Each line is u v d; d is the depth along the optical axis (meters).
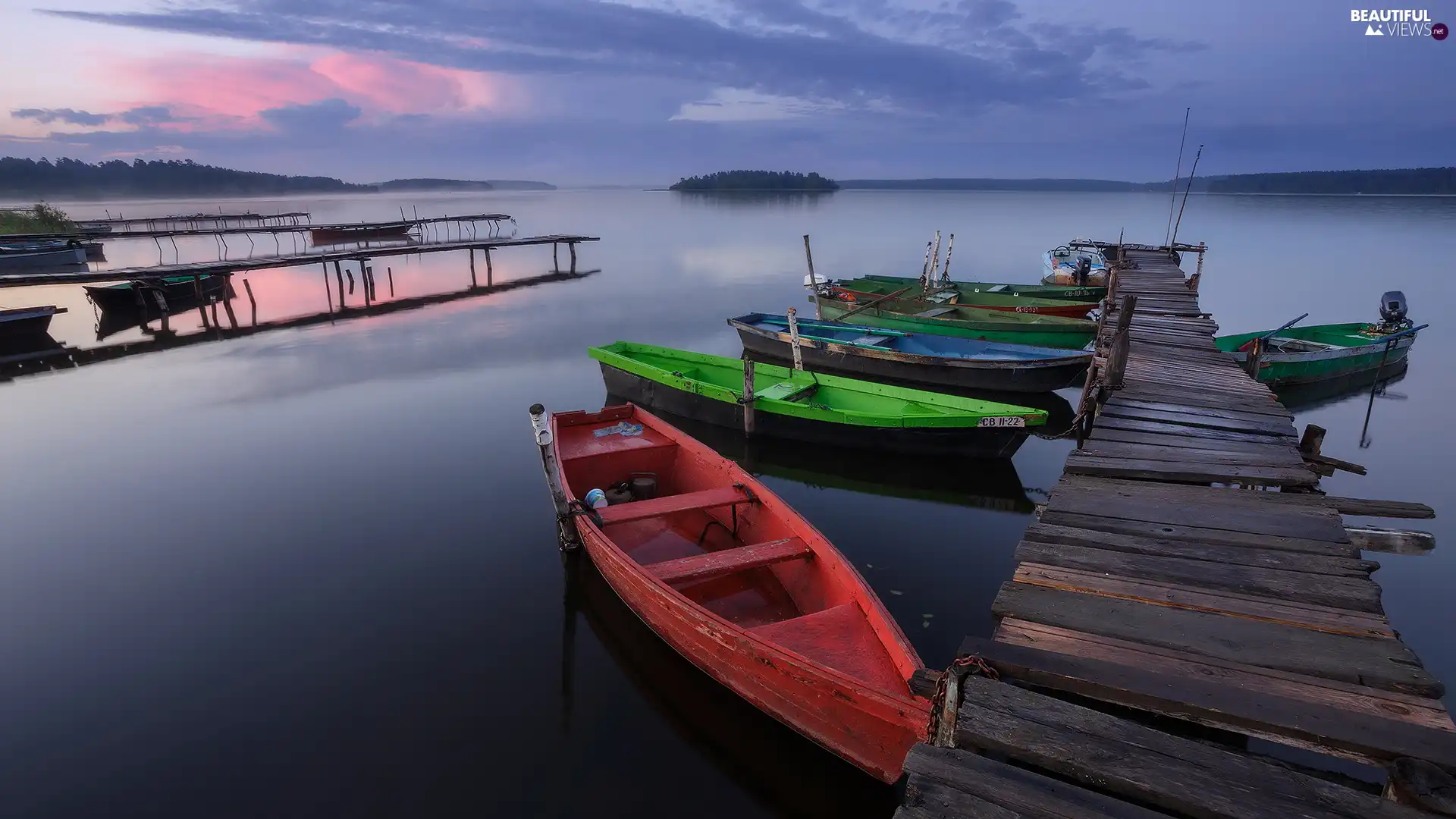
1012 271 38.50
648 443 11.06
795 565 7.96
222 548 10.08
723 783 6.31
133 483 12.26
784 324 20.75
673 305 30.30
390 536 10.45
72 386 18.36
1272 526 6.04
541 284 36.78
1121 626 4.68
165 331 25.84
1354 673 4.12
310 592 9.04
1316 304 27.84
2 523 10.76
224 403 16.81
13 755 6.43
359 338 24.19
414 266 45.12
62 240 39.41
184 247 54.97
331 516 11.09
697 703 7.20
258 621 8.43
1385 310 18.55
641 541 9.45
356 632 8.25
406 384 18.50
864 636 6.24
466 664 7.76
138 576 9.35
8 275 26.22
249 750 6.53
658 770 6.45
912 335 18.66
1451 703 7.30
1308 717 3.54
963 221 80.81
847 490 12.56
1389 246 47.94
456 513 11.20
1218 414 9.28
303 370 19.97
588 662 7.84
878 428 12.63
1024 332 18.75
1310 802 3.19
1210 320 15.95
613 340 23.73
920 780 3.60
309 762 6.41
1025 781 3.50
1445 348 22.12
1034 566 5.49
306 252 51.66
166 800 5.99
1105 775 3.40
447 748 6.62
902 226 72.75
